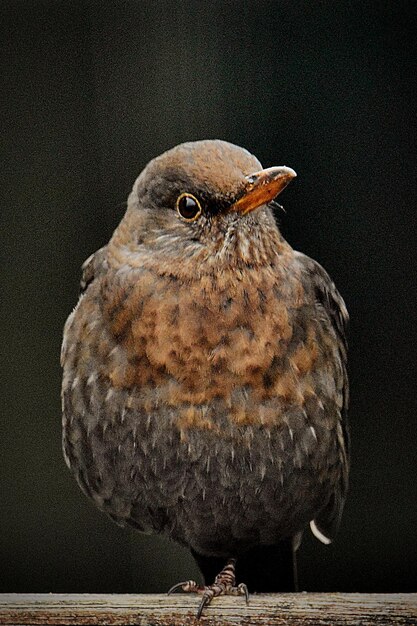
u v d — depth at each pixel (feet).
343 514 13.53
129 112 13.51
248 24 13.44
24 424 13.64
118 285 13.23
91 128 13.55
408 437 13.53
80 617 13.03
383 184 13.50
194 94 13.46
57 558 13.60
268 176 13.17
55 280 13.64
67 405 13.28
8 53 13.57
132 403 13.21
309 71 13.46
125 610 13.02
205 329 13.19
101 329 13.24
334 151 13.48
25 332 13.65
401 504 13.52
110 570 13.57
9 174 13.60
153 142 13.50
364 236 13.51
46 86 13.56
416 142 13.48
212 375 13.20
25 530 13.61
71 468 13.32
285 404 13.21
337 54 13.47
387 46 13.47
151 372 13.20
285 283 13.23
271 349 13.20
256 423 13.21
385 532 13.52
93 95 13.53
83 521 13.60
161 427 13.21
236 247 13.20
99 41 13.52
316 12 13.46
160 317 13.20
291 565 13.38
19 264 13.64
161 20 13.47
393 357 13.53
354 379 13.53
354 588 13.52
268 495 13.25
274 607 13.01
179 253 13.21
